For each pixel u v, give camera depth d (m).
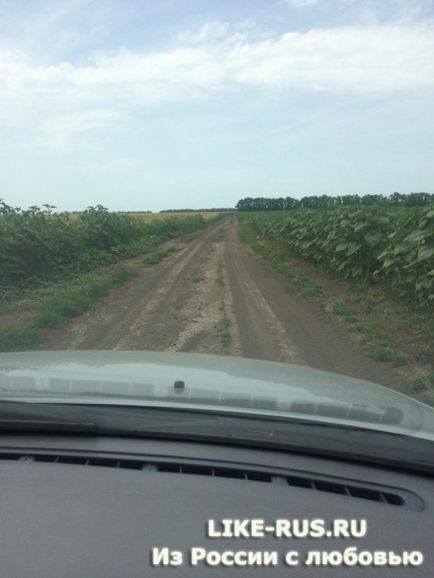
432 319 9.39
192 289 13.84
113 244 23.47
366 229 14.23
